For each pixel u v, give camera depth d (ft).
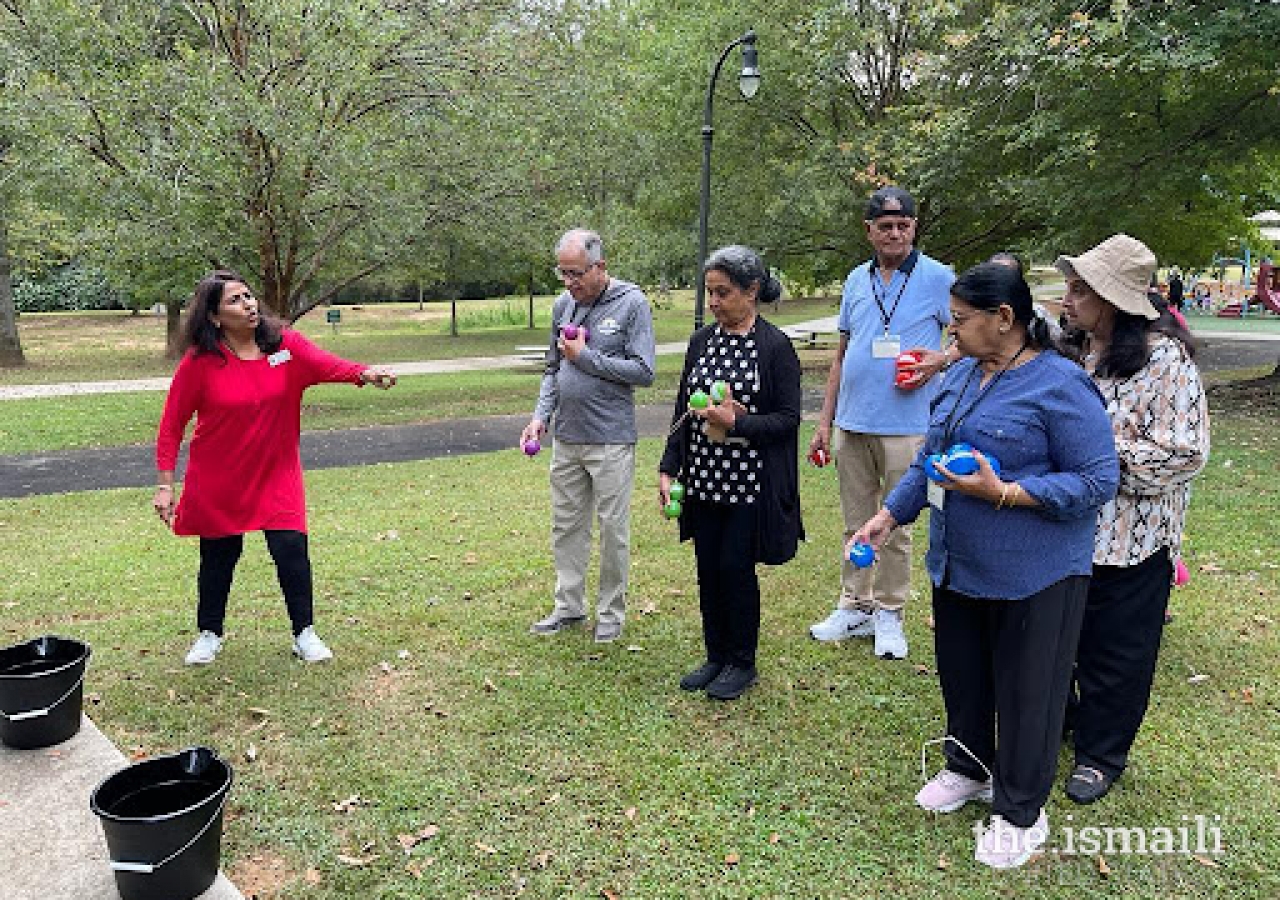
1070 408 8.61
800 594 17.24
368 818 10.18
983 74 40.34
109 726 12.22
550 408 15.46
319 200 40.09
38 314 126.93
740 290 12.10
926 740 11.70
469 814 10.25
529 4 44.09
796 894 8.98
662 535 21.40
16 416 43.04
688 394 12.74
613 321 14.07
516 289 164.45
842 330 14.71
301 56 37.63
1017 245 53.52
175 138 35.96
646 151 52.95
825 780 10.85
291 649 14.69
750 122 53.67
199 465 13.35
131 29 36.96
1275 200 58.75
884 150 46.24
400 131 40.27
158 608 16.85
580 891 9.02
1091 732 10.56
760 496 12.27
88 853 9.28
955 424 9.21
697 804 10.41
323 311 138.31
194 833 8.41
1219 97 38.27
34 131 35.50
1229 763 11.10
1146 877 9.16
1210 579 17.37
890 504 10.03
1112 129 39.83
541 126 43.80
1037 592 8.82
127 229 37.35
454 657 14.40
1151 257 9.95
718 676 13.30
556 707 12.66
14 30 35.55
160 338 92.68
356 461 33.58
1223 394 41.57
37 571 19.38
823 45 47.85
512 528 22.34
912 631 15.20
